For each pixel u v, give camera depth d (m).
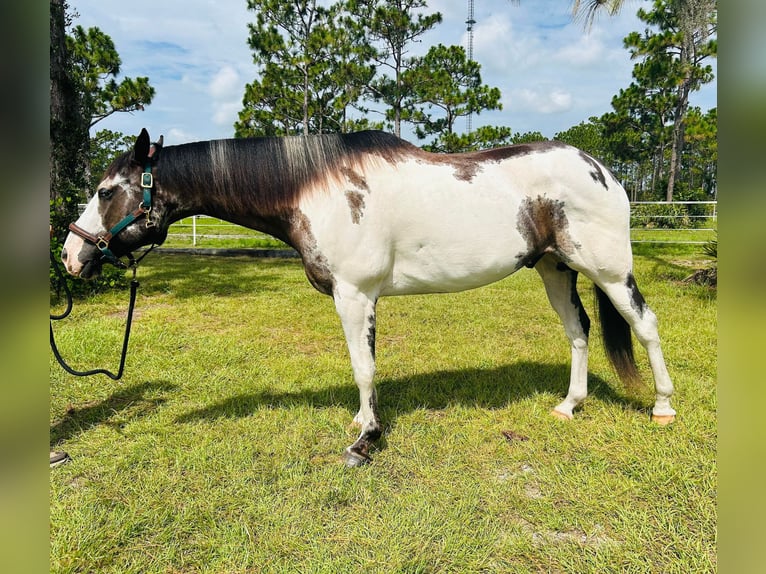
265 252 11.78
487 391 3.16
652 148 24.56
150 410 3.00
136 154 2.25
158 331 4.61
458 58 15.20
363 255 2.26
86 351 3.93
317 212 2.28
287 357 4.01
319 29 12.97
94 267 2.34
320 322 5.14
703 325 4.54
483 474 2.26
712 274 6.48
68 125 6.60
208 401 3.09
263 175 2.32
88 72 15.41
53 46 6.84
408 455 2.43
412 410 2.92
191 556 1.79
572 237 2.43
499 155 2.44
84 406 3.05
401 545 1.79
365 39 13.56
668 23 15.37
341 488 2.12
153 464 2.37
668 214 15.10
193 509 2.02
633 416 2.74
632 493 2.07
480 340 4.41
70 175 6.63
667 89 19.23
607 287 2.52
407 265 2.39
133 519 1.95
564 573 1.69
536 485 2.19
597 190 2.38
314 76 13.62
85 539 1.83
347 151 2.32
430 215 2.28
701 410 2.72
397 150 2.37
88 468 2.33
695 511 1.92
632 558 1.71
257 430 2.68
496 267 2.40
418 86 13.95
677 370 3.42
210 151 2.37
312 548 1.80
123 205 2.29
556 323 4.95
